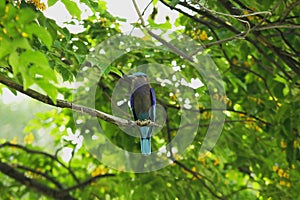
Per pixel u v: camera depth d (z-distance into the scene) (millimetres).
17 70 5336
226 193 15797
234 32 12172
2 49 5359
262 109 14656
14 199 17641
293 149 12664
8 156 17891
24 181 16609
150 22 13289
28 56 5344
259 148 14578
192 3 10961
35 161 17828
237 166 14414
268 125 14508
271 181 14516
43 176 17141
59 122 17594
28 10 5613
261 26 11352
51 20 8602
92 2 9578
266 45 12438
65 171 18500
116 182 16250
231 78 14297
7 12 5582
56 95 5453
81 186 16578
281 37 12547
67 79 9070
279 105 13977
